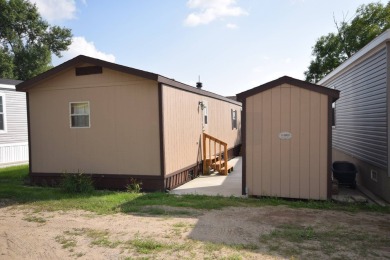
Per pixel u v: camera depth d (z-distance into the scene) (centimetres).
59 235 445
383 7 2609
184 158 894
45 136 857
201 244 398
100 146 803
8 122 1386
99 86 795
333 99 660
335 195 661
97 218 528
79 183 743
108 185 799
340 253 366
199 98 1050
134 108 766
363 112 783
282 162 650
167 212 557
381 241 404
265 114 657
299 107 633
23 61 3186
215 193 729
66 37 3509
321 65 2980
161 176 749
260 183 668
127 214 550
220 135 1334
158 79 721
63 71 821
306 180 634
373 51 697
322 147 620
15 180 951
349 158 939
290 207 585
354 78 867
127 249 388
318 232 440
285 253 367
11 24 3086
